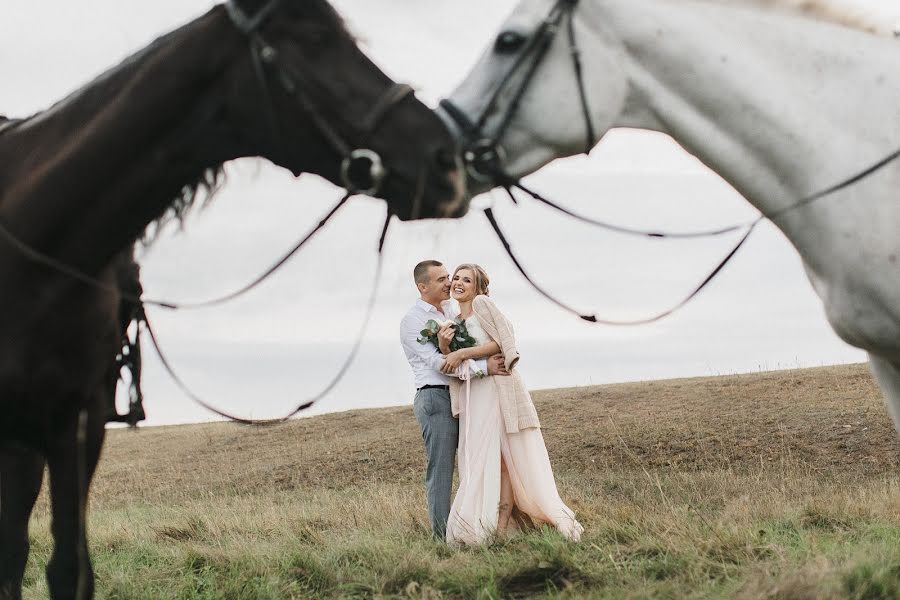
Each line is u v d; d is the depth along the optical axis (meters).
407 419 20.94
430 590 4.57
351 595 4.84
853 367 19.05
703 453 13.47
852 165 3.43
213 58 3.43
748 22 3.64
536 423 6.56
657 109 3.72
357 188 3.44
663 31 3.65
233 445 20.11
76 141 3.51
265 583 4.96
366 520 7.41
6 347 3.53
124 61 3.63
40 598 5.23
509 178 3.69
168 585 5.27
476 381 6.57
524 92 3.69
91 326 3.70
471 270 6.85
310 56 3.38
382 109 3.38
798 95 3.55
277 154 3.50
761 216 3.70
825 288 3.57
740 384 18.66
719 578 4.53
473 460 6.43
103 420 4.02
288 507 9.73
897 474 10.81
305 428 21.42
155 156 3.50
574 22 3.69
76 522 3.81
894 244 3.31
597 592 4.45
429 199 3.44
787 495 9.05
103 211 3.53
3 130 3.88
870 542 5.29
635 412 17.41
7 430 3.74
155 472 17.47
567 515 6.25
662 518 6.21
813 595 3.92
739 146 3.63
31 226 3.52
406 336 6.82
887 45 3.56
